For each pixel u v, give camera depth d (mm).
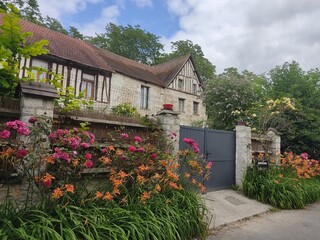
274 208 5027
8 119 2938
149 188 3256
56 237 2045
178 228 3029
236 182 6242
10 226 2018
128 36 24250
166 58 26172
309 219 4441
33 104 2953
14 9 3072
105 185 3188
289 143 8406
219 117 9336
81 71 11477
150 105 14977
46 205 2441
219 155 6027
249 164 6238
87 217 2441
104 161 3059
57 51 10773
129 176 3262
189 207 3381
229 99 9047
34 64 9891
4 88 3223
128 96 13531
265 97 9344
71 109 3609
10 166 2766
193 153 3963
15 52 3160
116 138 3924
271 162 6375
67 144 2723
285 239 3467
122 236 2393
